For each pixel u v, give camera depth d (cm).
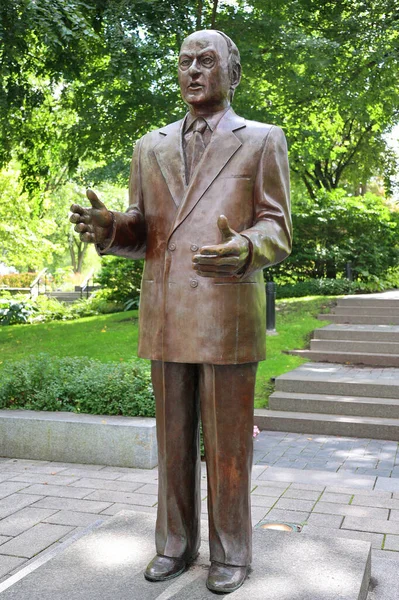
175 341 280
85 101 1268
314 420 768
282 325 1211
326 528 419
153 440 588
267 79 1248
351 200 1808
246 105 1245
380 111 1540
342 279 1672
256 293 287
